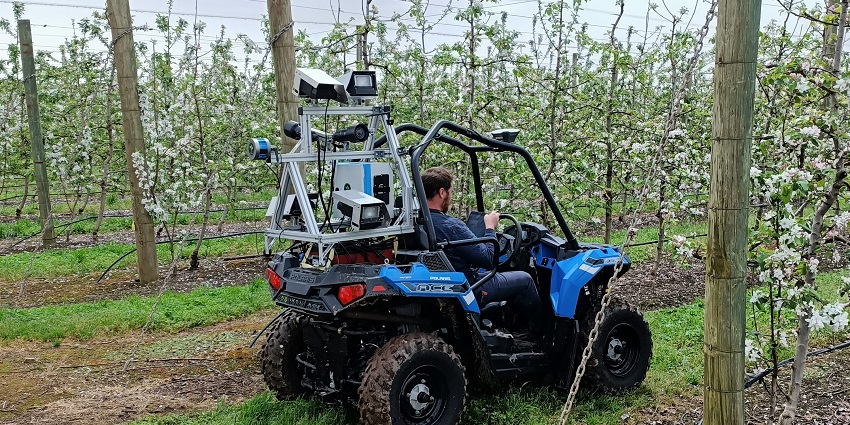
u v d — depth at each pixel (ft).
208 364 22.54
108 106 45.34
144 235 34.91
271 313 29.22
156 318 27.35
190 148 39.86
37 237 50.24
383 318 16.06
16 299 32.17
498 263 17.66
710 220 11.01
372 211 14.83
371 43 34.83
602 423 17.06
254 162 42.78
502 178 31.50
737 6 10.27
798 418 17.16
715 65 10.68
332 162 15.75
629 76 41.22
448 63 32.14
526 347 18.44
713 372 11.25
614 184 36.37
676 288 32.60
